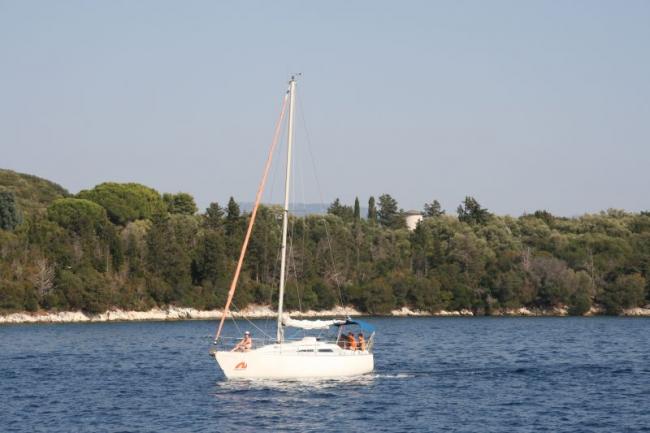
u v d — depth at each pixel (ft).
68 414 469.16
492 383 592.60
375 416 463.01
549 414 472.44
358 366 578.25
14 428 433.07
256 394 522.06
